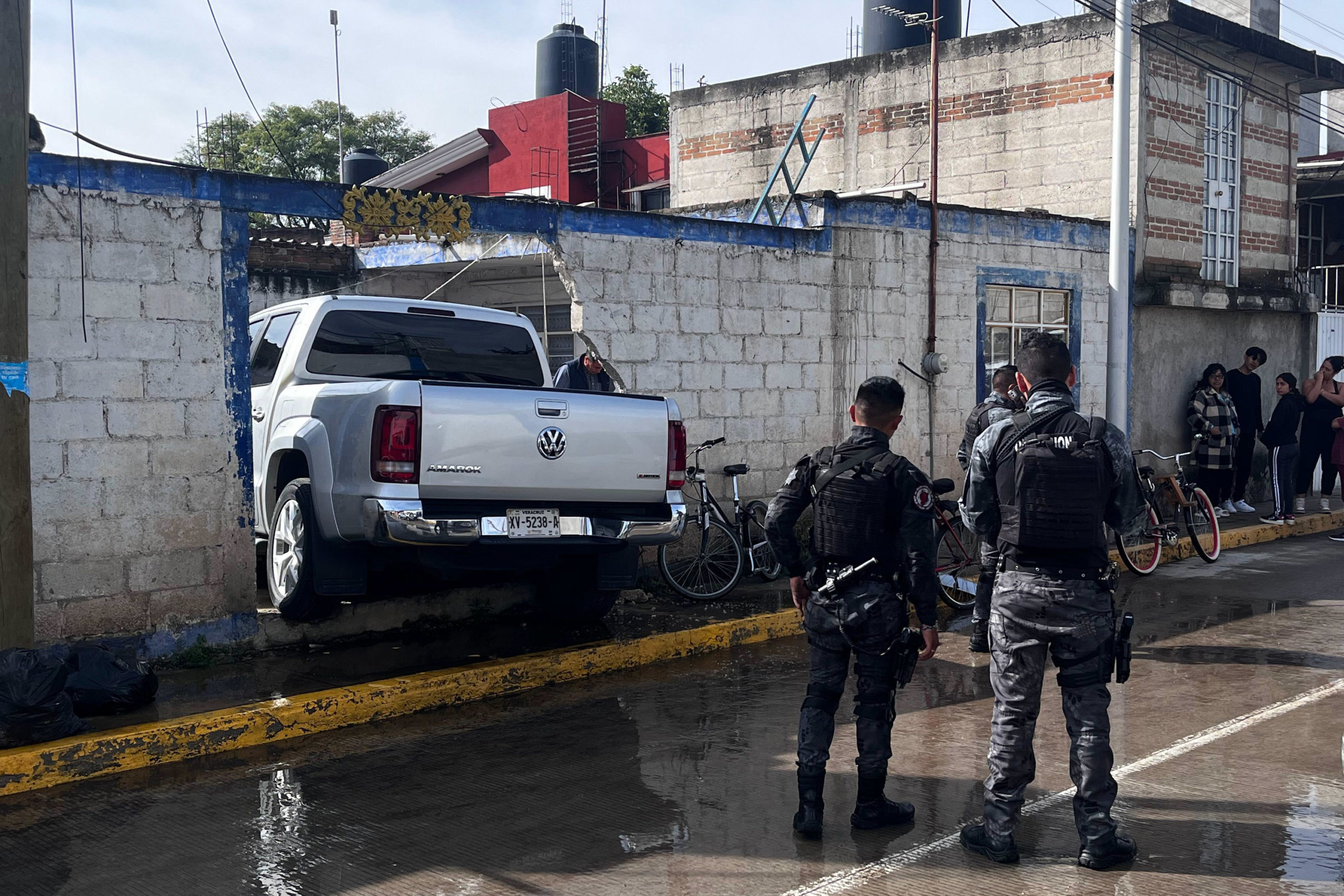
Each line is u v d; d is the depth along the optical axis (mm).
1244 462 15312
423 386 6531
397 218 8375
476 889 4234
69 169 6789
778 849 4598
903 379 12133
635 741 6086
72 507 6840
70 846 4699
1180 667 7648
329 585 7078
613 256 9812
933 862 4457
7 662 5570
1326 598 10055
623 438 7129
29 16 6211
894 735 6148
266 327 8547
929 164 16656
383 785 5418
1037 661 4457
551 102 29453
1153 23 14258
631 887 4238
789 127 18281
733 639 8461
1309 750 5812
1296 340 17328
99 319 6914
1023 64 15586
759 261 10820
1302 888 4176
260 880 4328
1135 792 5215
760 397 10891
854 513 4672
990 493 4625
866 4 20781
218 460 7410
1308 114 18078
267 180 7617
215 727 5965
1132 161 14625
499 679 7070
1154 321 15062
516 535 6789
